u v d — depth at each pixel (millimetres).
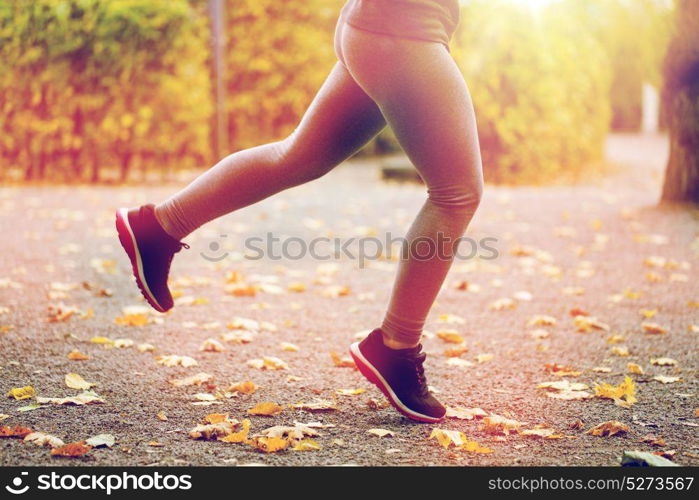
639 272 9641
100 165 17641
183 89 17344
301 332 6930
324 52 21719
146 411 4762
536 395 5266
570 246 11156
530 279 9305
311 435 4398
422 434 4469
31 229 11656
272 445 4141
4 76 16422
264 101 21469
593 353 6367
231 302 8016
